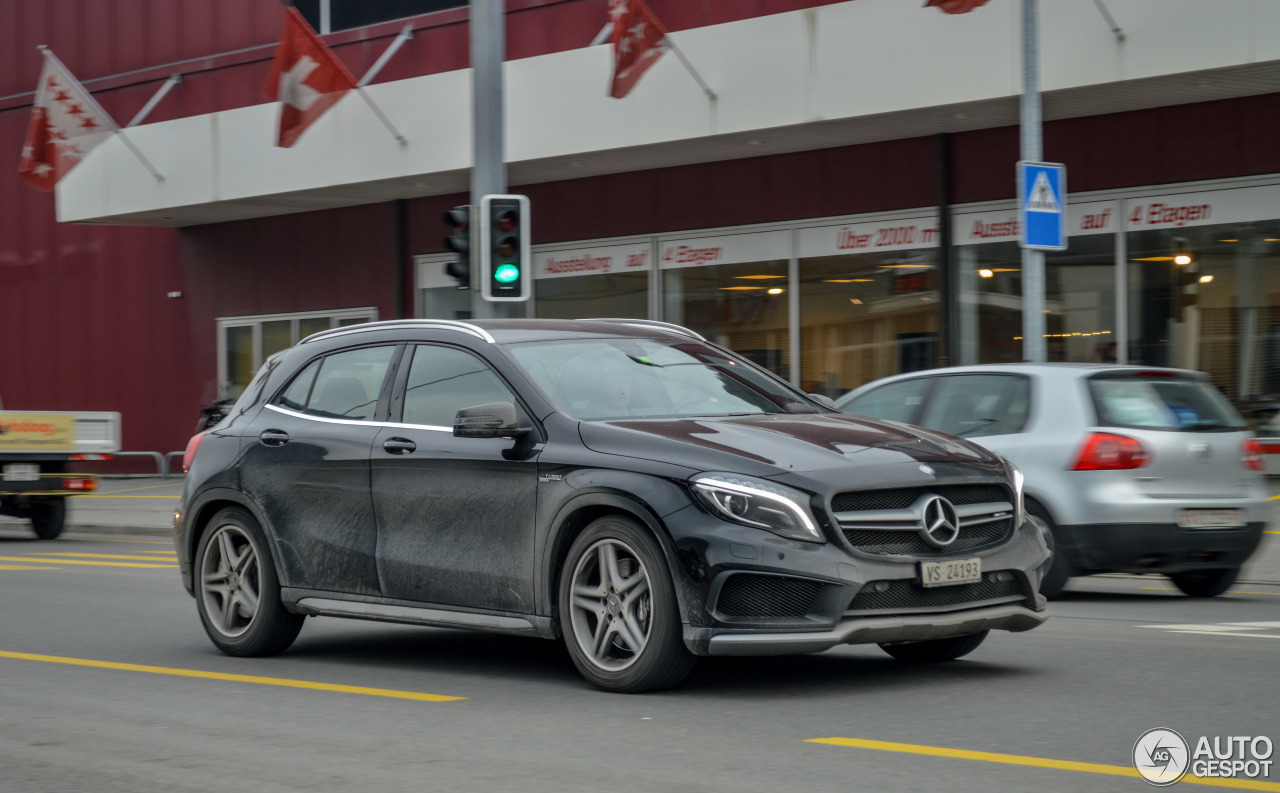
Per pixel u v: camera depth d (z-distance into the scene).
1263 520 10.84
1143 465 10.43
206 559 8.81
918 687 7.12
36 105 26.81
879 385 12.01
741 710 6.57
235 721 6.62
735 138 21.36
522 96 22.41
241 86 29.48
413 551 7.70
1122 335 20.12
